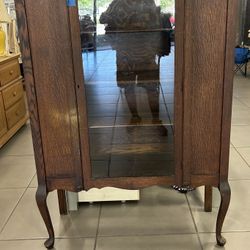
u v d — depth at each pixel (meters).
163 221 1.96
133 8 1.55
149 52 1.61
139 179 1.61
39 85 1.46
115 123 1.62
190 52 1.40
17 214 2.09
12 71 3.36
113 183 1.62
